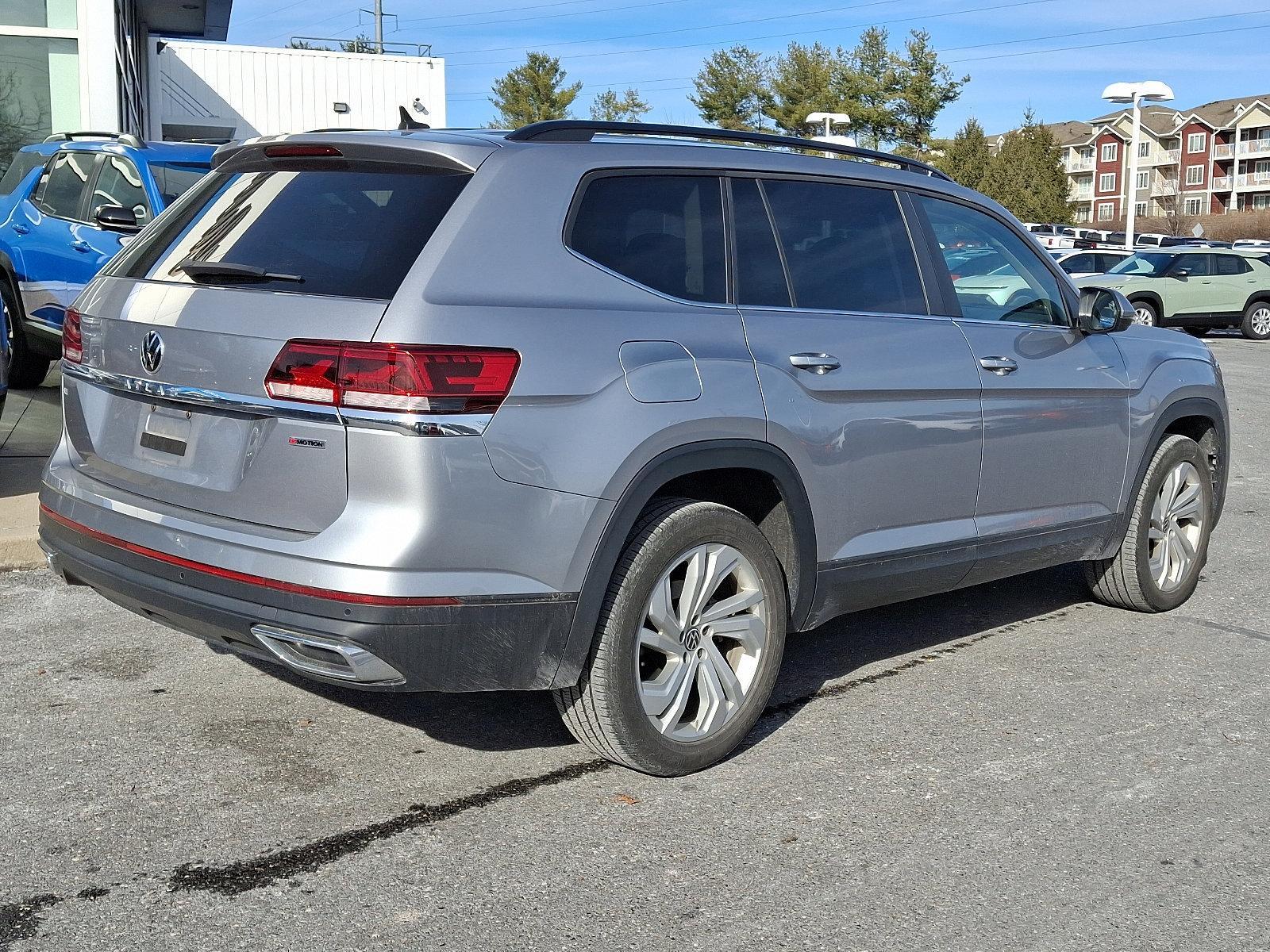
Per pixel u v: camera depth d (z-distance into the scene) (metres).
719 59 56.41
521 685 3.41
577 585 3.39
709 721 3.81
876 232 4.40
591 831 3.40
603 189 3.66
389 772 3.75
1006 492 4.71
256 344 3.26
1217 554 6.95
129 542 3.51
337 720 4.14
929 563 4.44
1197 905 3.09
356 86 24.70
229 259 3.53
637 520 3.62
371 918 2.94
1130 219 31.62
